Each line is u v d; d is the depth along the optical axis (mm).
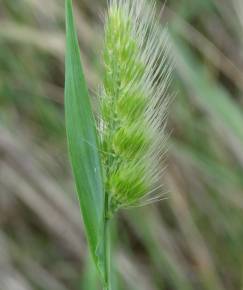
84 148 150
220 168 297
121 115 146
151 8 173
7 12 309
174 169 306
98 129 150
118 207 151
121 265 291
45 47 300
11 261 310
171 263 293
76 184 150
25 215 326
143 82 147
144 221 292
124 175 149
